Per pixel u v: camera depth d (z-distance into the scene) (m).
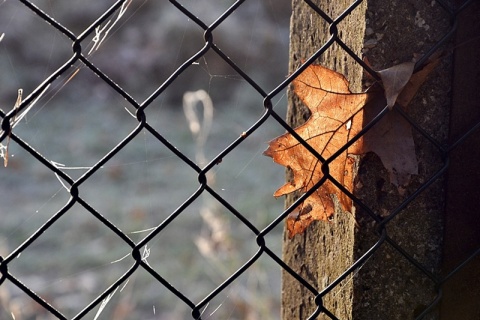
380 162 1.33
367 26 1.27
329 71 1.23
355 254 1.35
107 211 6.29
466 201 1.35
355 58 1.21
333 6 1.44
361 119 1.28
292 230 1.34
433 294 1.39
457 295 1.39
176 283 4.74
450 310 1.40
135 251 1.15
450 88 1.33
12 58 10.38
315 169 1.30
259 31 10.02
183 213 6.17
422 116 1.33
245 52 9.91
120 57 10.20
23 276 5.00
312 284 1.64
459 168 1.34
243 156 7.59
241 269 1.21
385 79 1.22
